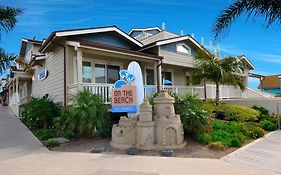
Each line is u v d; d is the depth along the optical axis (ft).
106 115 32.37
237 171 18.42
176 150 25.12
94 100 31.91
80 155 23.57
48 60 51.83
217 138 27.48
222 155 23.22
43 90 55.57
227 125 33.42
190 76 61.77
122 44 52.80
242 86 56.08
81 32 42.96
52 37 39.88
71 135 31.24
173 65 58.39
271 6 19.70
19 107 57.52
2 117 54.85
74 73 41.65
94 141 29.22
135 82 30.78
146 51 55.31
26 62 71.15
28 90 76.89
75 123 30.37
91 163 20.74
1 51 38.50
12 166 20.13
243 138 28.89
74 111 30.19
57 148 26.84
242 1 21.35
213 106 46.42
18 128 40.19
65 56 40.86
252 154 23.30
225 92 66.54
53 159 22.17
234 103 56.39
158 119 26.48
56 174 18.07
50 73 49.93
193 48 62.39
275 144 27.37
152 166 19.74
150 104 28.19
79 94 32.27
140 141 25.70
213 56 50.29
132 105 30.30
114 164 20.40
